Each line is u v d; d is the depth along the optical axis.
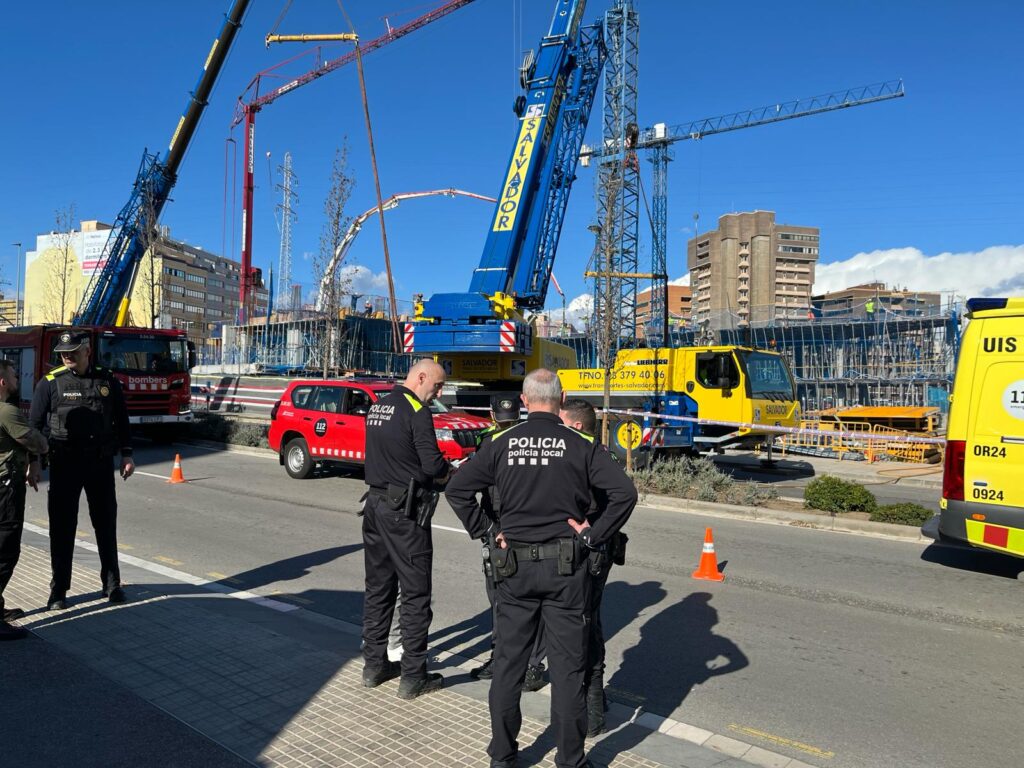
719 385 15.13
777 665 5.09
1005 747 3.93
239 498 11.64
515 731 3.20
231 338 44.31
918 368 35.66
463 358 17.03
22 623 5.01
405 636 4.09
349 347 36.19
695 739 3.88
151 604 5.58
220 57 26.41
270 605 6.03
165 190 27.36
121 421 5.64
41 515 9.82
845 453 19.91
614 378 16.94
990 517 7.05
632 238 31.08
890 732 4.09
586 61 19.06
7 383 4.74
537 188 17.83
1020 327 7.02
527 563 3.17
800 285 160.00
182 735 3.49
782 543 9.07
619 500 3.15
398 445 4.14
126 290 27.44
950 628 5.96
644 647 5.42
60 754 3.28
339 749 3.42
